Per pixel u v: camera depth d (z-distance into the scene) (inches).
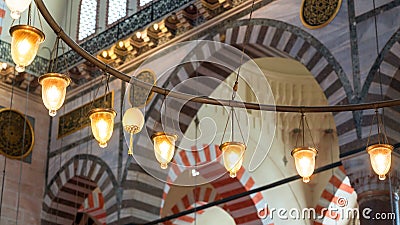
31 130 638.5
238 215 634.8
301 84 658.8
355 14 472.7
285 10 510.3
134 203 563.5
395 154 443.8
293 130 669.3
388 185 434.6
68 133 631.8
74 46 322.7
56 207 625.6
